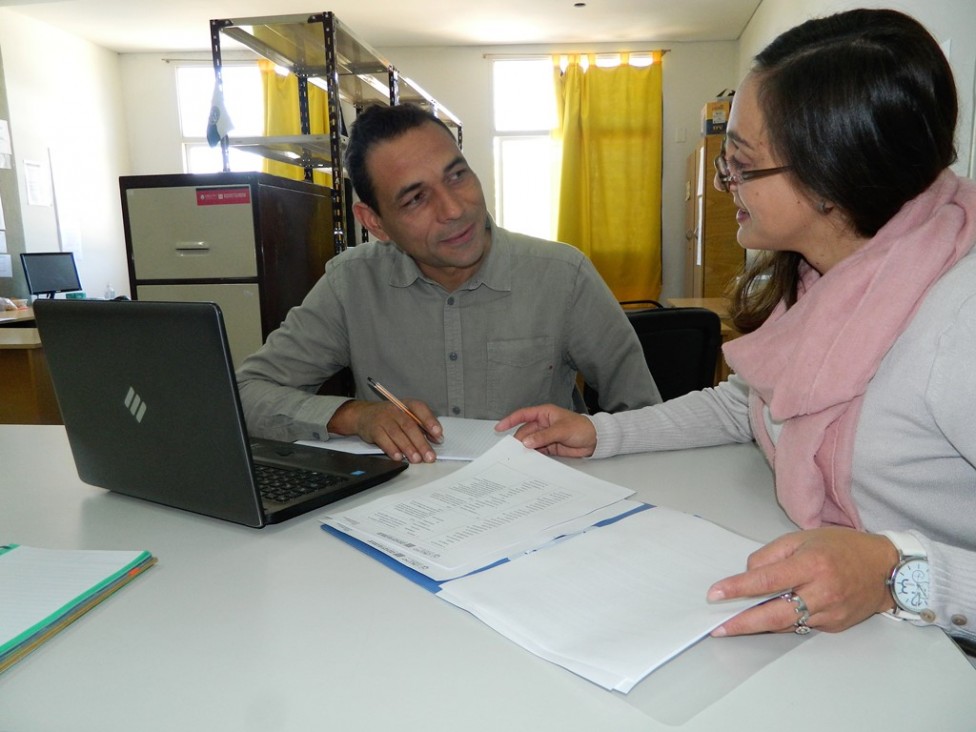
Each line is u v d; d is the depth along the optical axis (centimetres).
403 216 130
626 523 76
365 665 52
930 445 70
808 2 381
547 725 45
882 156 68
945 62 68
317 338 154
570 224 628
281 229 242
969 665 51
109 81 636
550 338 150
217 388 72
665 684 49
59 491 94
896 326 70
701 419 109
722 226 472
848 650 53
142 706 48
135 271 239
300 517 82
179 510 86
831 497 79
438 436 108
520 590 62
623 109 616
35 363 274
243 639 56
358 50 308
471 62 626
